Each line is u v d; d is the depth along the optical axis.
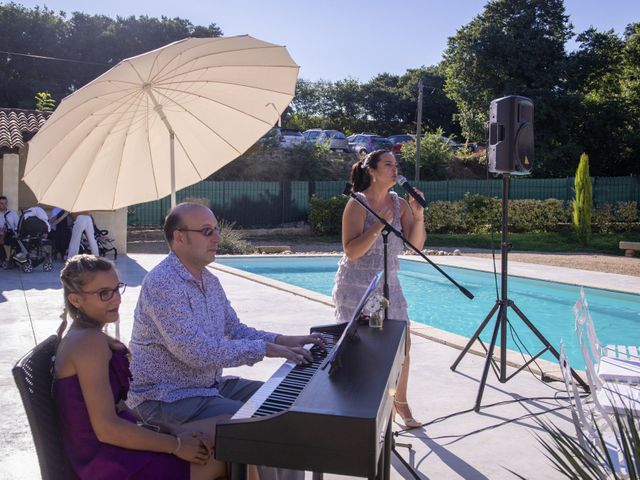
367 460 1.97
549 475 3.53
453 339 6.54
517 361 5.78
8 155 13.86
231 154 4.44
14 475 3.44
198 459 2.44
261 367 5.55
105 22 44.22
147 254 16.25
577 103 31.11
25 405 2.12
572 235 22.39
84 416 2.27
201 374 2.91
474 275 14.29
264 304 8.72
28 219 12.17
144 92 3.82
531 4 32.22
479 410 4.58
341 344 2.56
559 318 10.44
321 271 15.82
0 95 39.94
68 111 3.51
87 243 13.91
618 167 32.62
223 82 4.05
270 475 2.67
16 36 41.25
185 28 45.81
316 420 2.00
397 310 4.18
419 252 3.95
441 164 34.19
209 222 2.90
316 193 26.48
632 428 2.13
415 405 4.69
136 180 4.23
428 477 3.52
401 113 59.19
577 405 2.96
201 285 2.95
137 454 2.33
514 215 24.03
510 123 5.10
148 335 2.85
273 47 3.98
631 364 3.66
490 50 32.00
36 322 7.41
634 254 18.83
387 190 4.23
